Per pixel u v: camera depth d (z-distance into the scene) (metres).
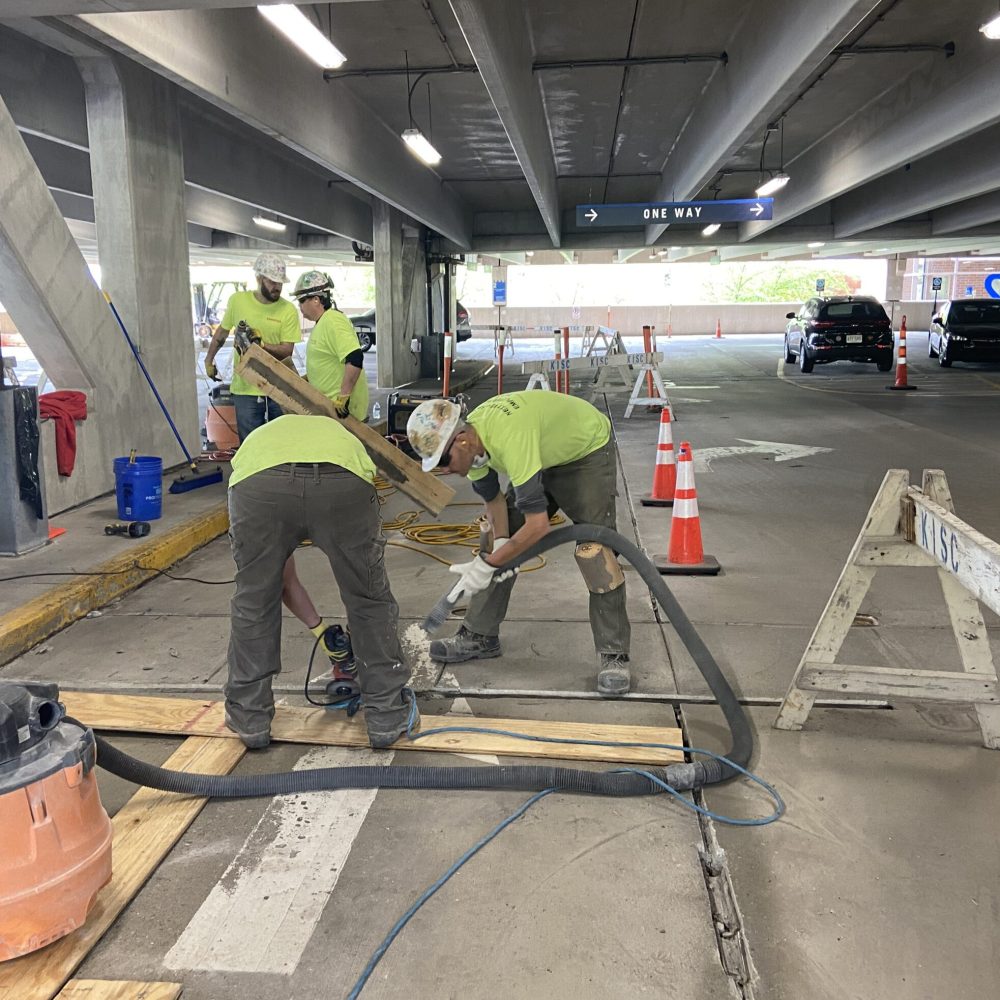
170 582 5.93
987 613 4.92
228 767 3.40
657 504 7.82
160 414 9.21
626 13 10.72
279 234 27.94
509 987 2.31
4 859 2.26
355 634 3.49
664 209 17.98
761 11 10.30
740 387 18.94
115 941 2.51
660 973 2.34
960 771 3.34
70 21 6.70
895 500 3.39
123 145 8.63
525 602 5.35
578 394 18.12
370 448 5.70
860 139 16.09
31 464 5.96
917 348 30.88
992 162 17.11
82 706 3.89
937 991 2.28
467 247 27.16
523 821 3.06
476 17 7.43
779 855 2.85
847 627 3.52
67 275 7.49
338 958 2.43
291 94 10.95
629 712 3.88
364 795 3.23
